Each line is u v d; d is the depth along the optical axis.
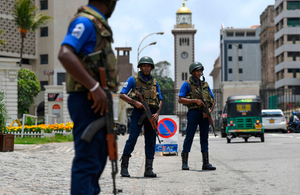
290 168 7.55
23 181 6.06
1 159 8.78
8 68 35.00
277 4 79.00
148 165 6.88
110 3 2.89
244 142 18.30
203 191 5.43
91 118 2.77
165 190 5.52
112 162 2.78
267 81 86.88
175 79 112.12
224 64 129.12
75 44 2.62
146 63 6.71
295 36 75.25
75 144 2.79
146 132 6.92
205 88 7.66
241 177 6.61
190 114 7.66
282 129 28.09
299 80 74.75
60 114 48.88
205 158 7.73
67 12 58.66
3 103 11.23
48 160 9.36
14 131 17.67
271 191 5.34
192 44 112.06
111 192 5.29
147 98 6.73
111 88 2.85
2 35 56.00
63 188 5.57
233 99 18.67
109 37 2.83
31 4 45.12
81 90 2.75
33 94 51.19
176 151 11.41
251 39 128.50
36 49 59.16
